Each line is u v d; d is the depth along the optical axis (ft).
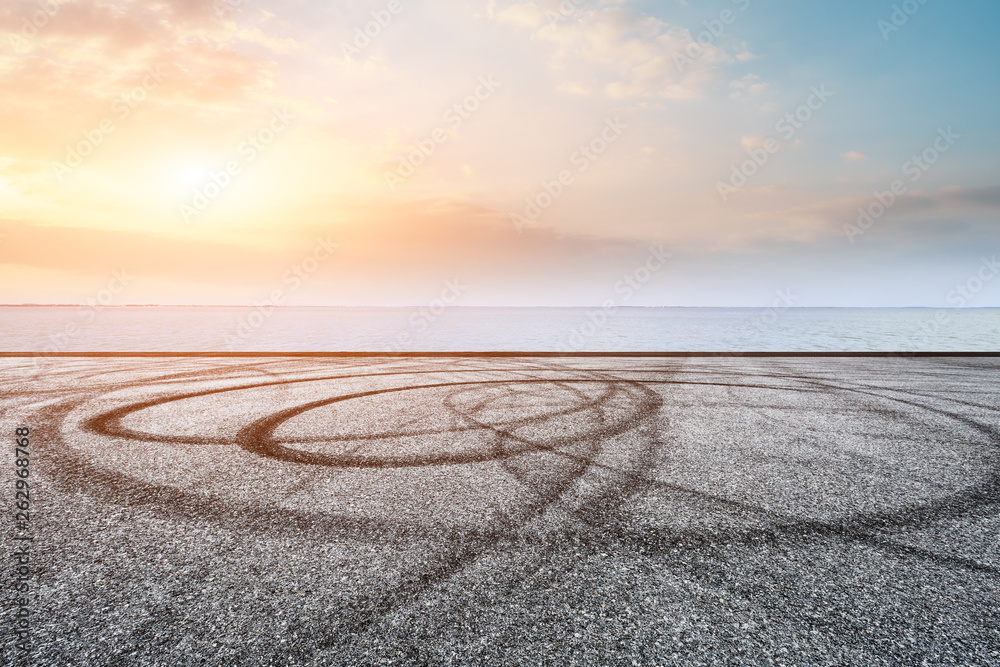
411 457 11.55
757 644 5.22
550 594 6.08
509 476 10.32
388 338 104.53
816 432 14.11
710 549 7.27
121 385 21.15
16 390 19.83
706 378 24.20
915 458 11.76
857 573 6.65
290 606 5.77
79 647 5.05
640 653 5.06
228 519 8.14
